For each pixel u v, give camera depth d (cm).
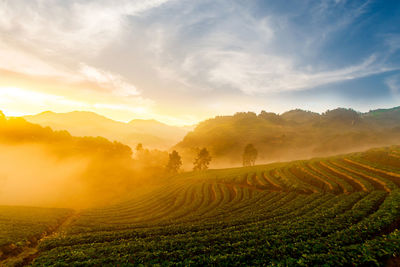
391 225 2222
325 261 1502
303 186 5253
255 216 3409
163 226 3419
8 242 2506
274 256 1772
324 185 5200
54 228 3591
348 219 2570
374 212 2756
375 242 1683
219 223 3139
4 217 3703
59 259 2052
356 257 1502
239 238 2338
